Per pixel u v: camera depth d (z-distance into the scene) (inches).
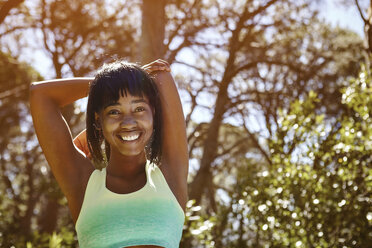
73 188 60.4
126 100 57.5
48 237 252.8
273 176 231.3
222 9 544.4
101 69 59.9
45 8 539.8
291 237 216.4
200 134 568.7
